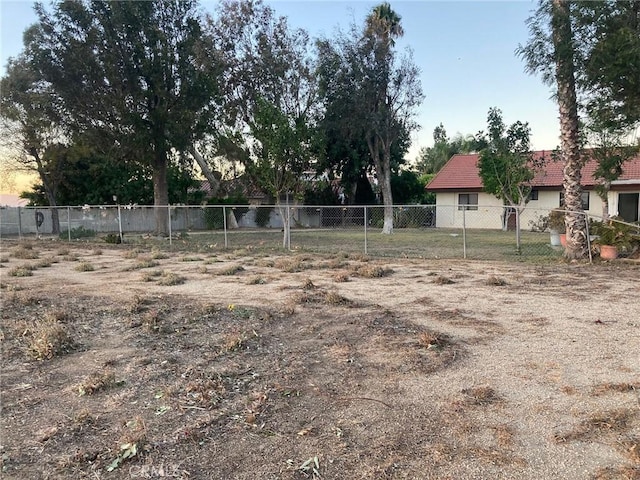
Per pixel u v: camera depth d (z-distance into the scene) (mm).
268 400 3754
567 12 10250
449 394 3844
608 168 14250
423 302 7285
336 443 3102
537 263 11688
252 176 26422
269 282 9258
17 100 22641
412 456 2938
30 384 4090
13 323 5984
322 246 17391
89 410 3574
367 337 5336
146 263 11992
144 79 20844
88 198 30312
